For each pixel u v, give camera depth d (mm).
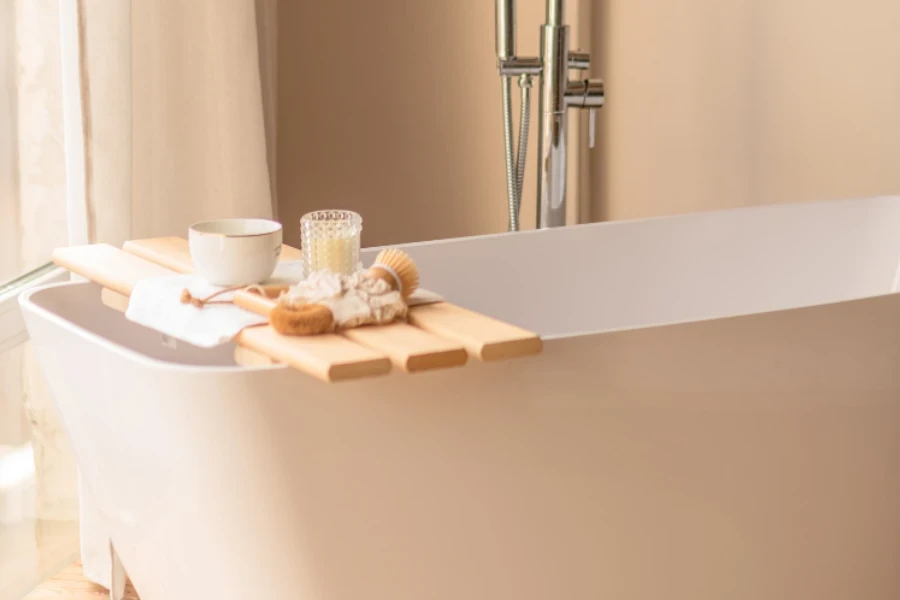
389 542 1340
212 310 1333
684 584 1520
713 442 1462
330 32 2799
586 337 1349
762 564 1563
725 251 2229
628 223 2148
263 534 1300
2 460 1872
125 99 1898
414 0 2744
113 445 1392
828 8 2537
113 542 1586
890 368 1563
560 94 2145
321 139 2855
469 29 2730
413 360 1142
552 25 2115
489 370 1311
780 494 1536
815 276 2295
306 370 1141
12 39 1816
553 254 2084
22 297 1543
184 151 2133
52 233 1970
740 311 2250
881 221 2320
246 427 1238
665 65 2678
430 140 2809
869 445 1583
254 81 2230
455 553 1375
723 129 2666
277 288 1410
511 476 1364
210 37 2154
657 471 1439
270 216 2293
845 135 2576
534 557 1416
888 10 2494
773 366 1471
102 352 1323
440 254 1977
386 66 2791
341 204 2877
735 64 2627
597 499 1419
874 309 1529
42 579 2014
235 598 1354
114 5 1858
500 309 2041
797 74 2586
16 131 1848
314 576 1328
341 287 1269
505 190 2797
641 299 2174
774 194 2656
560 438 1370
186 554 1366
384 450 1292
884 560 1670
